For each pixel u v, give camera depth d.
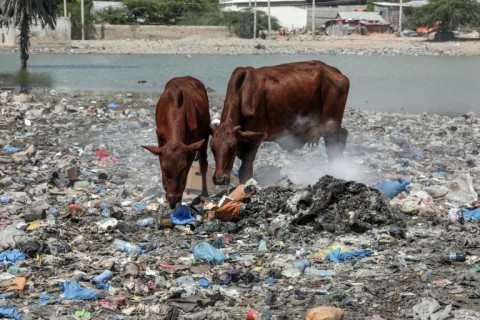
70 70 47.66
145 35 84.94
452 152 17.53
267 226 10.66
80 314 7.73
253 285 8.65
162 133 11.35
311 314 7.42
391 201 11.95
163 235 10.55
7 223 10.92
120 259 9.48
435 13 88.50
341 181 11.25
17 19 47.75
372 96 33.44
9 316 7.66
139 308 7.91
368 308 8.02
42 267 9.16
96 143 17.83
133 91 34.03
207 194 12.34
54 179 13.71
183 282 8.63
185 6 96.44
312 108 13.10
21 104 25.56
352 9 106.75
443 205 11.94
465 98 33.06
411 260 9.50
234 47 75.81
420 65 58.34
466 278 8.77
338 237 10.38
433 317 7.61
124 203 12.07
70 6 83.75
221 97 31.08
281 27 95.44
